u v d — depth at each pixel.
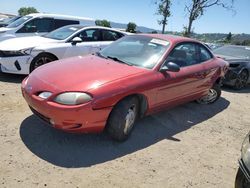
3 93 5.58
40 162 3.40
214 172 3.76
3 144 3.68
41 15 9.77
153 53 4.75
